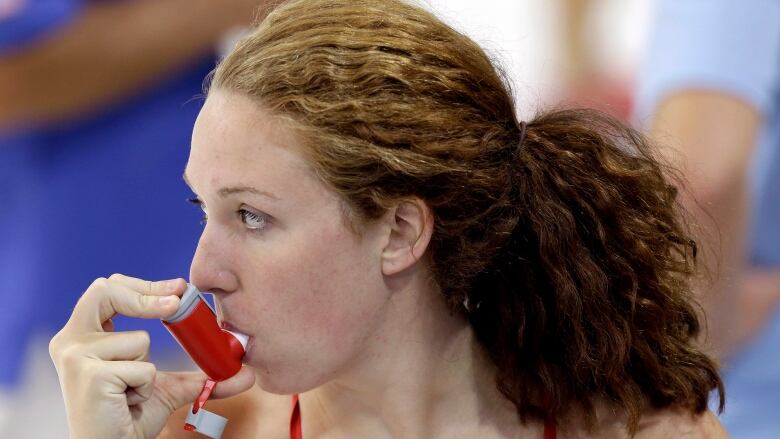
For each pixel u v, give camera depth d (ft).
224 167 17.12
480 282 19.53
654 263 19.79
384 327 18.54
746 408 28.07
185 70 30.42
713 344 25.46
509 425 19.88
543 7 38.93
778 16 26.63
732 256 26.61
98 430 17.65
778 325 27.99
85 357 17.84
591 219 19.30
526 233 19.16
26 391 31.35
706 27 26.48
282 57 17.15
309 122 16.85
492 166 18.33
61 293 30.96
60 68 29.60
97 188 30.55
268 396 20.36
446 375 19.47
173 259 31.04
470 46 18.43
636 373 20.03
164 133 30.50
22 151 30.63
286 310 17.58
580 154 19.29
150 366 17.94
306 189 17.08
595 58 38.24
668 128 26.73
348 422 19.58
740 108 26.43
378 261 17.83
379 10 18.01
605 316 19.45
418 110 17.34
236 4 30.30
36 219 30.81
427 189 17.58
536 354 19.61
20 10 29.17
